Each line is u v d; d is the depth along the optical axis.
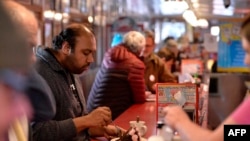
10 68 0.79
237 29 8.09
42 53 2.46
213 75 6.17
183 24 14.29
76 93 2.65
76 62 2.54
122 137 2.37
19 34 0.81
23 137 1.50
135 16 14.77
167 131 1.99
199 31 11.71
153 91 5.00
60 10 6.59
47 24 5.72
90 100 4.14
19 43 0.80
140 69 4.02
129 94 4.03
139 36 4.29
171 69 7.28
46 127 2.25
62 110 2.46
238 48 8.05
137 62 4.00
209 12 7.80
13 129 1.42
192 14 7.12
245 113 1.45
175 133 1.99
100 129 2.64
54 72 2.45
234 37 8.10
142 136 2.49
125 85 4.01
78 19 8.08
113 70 4.01
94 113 2.46
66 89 2.50
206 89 4.77
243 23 1.45
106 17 11.29
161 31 14.81
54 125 2.29
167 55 7.25
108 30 11.34
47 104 1.73
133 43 4.24
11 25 0.80
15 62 0.80
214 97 5.48
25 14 1.55
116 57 4.02
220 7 6.41
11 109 0.80
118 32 10.70
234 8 6.82
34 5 4.91
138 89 4.02
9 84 0.80
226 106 5.43
